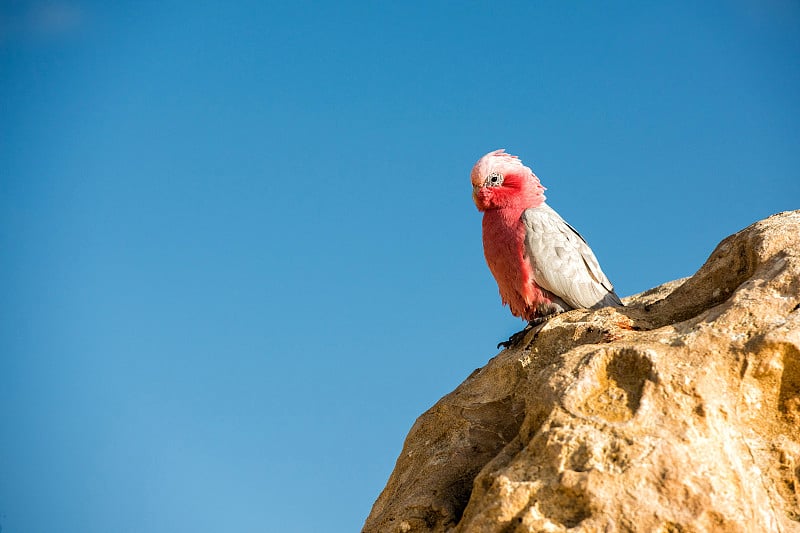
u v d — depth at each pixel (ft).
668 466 20.89
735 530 20.16
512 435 29.12
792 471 22.77
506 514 21.21
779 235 27.78
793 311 24.22
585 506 20.76
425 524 26.30
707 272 30.30
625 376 23.90
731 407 23.21
